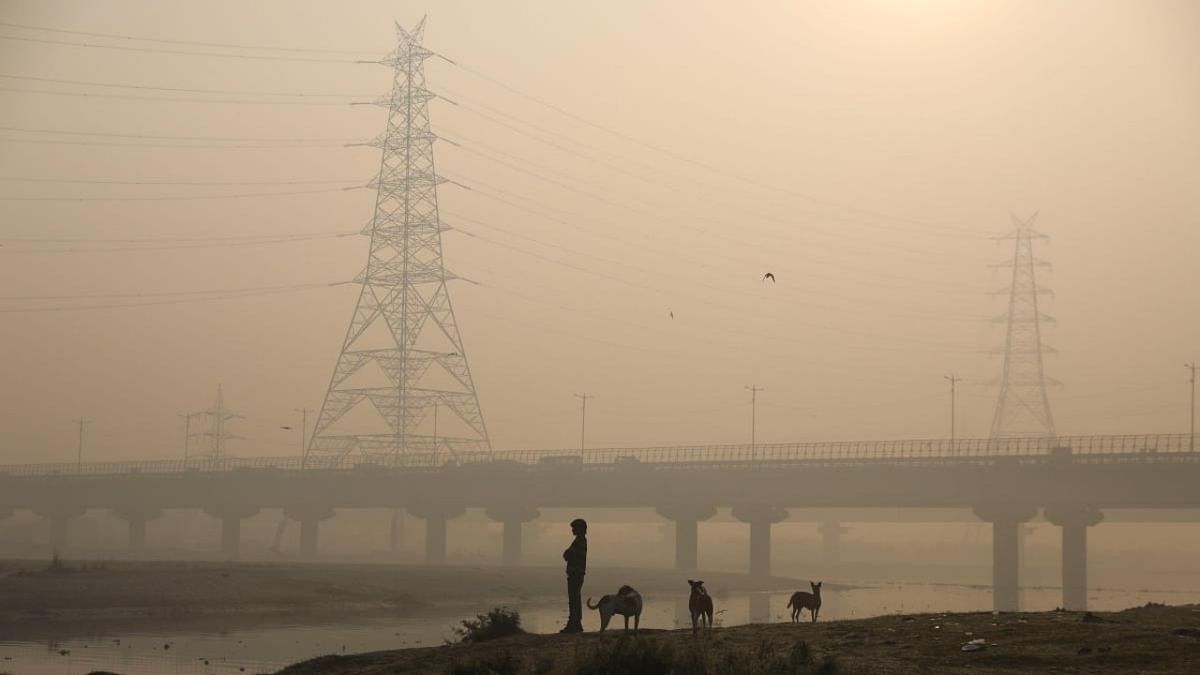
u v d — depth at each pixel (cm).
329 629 7362
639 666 2939
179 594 8888
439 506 18012
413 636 6875
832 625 4028
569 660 3097
